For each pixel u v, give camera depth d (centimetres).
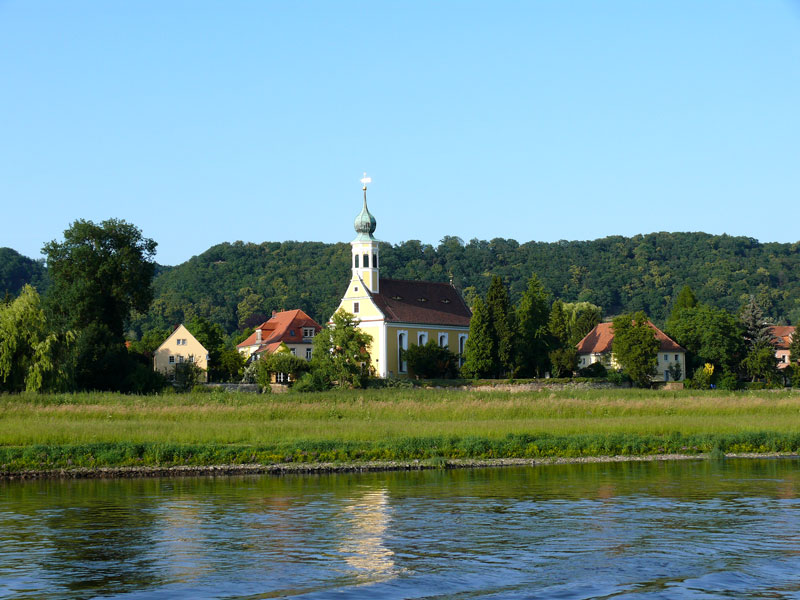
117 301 12138
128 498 4869
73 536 3888
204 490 5150
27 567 3369
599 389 11819
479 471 5953
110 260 12006
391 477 5672
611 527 4028
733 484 5281
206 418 7669
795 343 16325
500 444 6581
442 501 4725
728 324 15388
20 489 5219
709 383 14400
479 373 13262
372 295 14212
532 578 3219
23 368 9881
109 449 6084
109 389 11144
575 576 3244
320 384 11725
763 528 3997
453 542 3750
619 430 7250
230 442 6581
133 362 11481
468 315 15600
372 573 3288
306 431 6912
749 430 7325
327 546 3694
